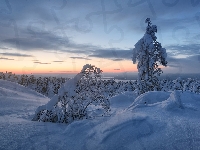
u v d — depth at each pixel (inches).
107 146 143.7
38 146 147.4
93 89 282.4
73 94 263.9
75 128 190.9
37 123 218.2
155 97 338.3
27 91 782.5
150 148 129.0
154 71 640.4
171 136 138.3
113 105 476.4
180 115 185.9
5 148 137.7
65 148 148.6
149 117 178.4
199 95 296.8
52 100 263.6
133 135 149.9
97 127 185.0
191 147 121.3
